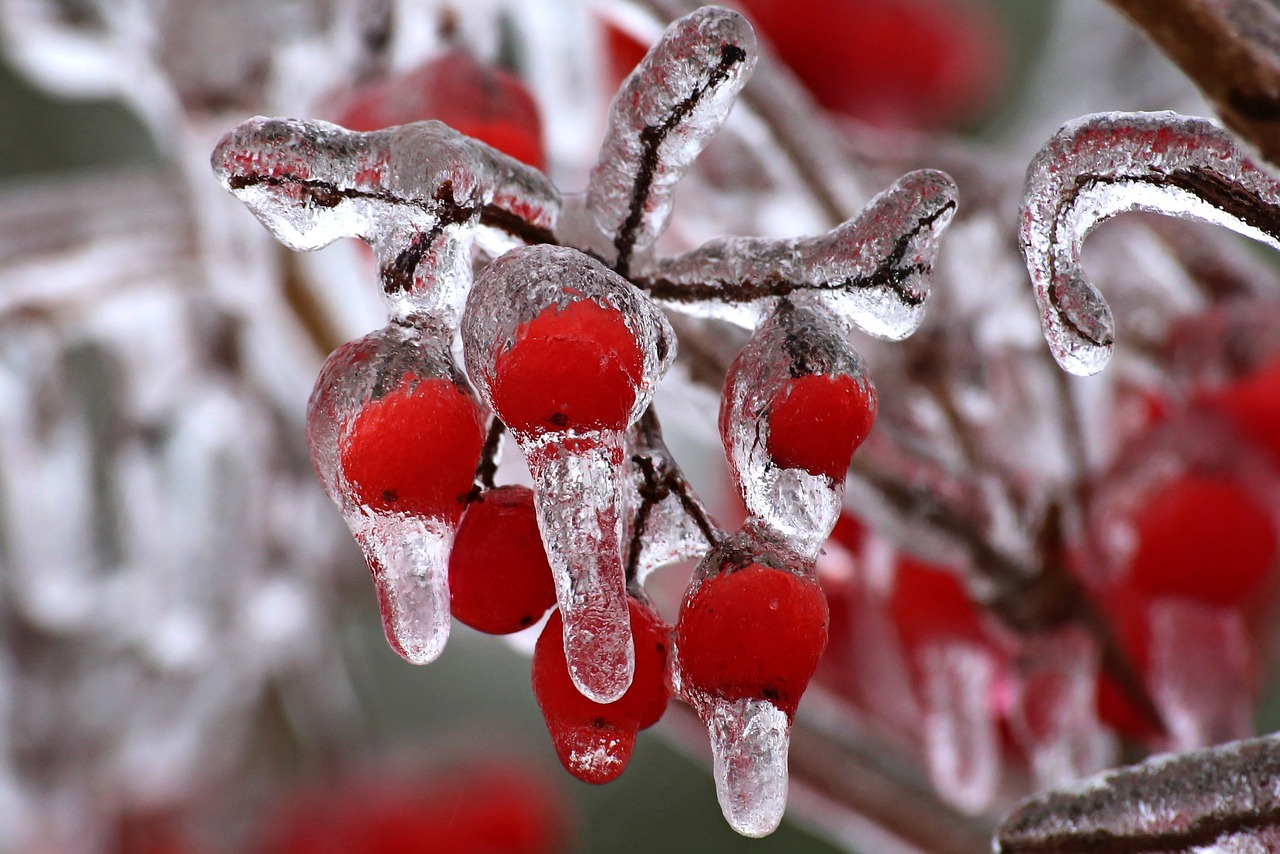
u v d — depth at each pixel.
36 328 0.49
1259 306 0.41
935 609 0.41
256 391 0.53
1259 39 0.30
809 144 0.38
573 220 0.31
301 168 0.30
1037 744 0.39
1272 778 0.31
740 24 0.30
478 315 0.30
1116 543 0.40
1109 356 0.30
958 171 0.41
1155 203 0.30
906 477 0.38
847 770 0.41
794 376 0.30
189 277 0.47
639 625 0.30
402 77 0.34
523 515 0.31
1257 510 0.40
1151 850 0.32
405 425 0.30
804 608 0.30
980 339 0.40
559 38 0.40
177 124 0.43
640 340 0.30
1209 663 0.39
